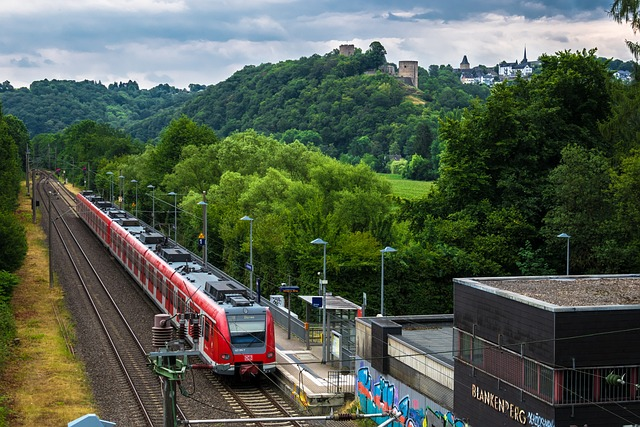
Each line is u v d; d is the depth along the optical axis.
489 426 25.94
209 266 69.88
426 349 31.20
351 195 70.44
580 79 63.16
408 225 67.19
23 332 50.91
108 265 79.69
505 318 25.09
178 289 49.78
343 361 41.53
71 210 130.00
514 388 24.53
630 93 57.47
